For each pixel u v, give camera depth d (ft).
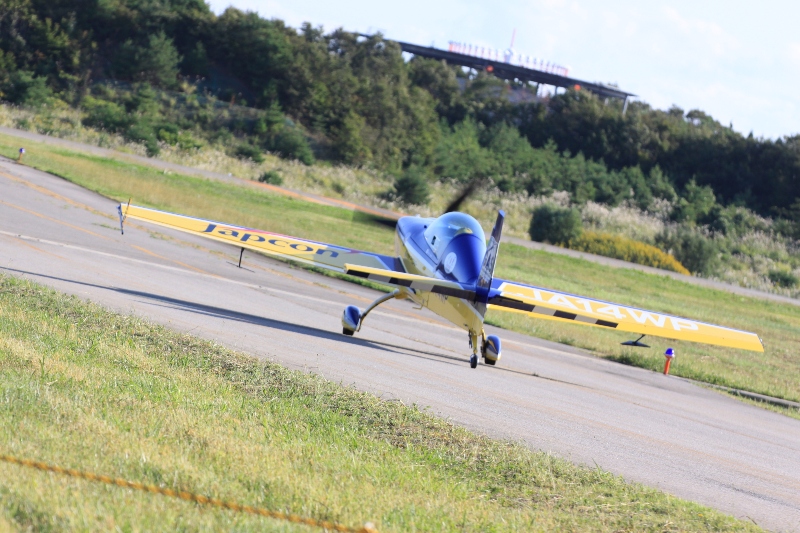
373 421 90.38
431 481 70.85
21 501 48.34
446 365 140.97
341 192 609.01
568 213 570.05
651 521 68.23
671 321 157.28
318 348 133.90
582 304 158.92
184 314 143.54
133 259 206.80
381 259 173.47
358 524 55.57
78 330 110.63
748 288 540.11
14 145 449.06
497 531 59.41
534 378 145.69
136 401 78.64
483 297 132.57
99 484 54.19
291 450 71.51
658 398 149.07
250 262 248.11
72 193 315.37
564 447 93.81
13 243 193.06
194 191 416.46
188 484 57.21
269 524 52.39
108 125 614.75
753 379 210.18
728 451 107.65
